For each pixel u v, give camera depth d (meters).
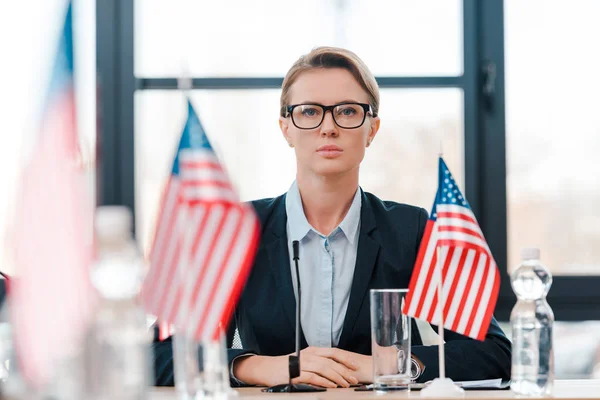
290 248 2.49
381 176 3.97
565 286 3.99
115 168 3.91
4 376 1.84
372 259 2.47
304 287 2.45
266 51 3.96
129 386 1.43
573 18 4.05
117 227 1.43
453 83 3.99
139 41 3.96
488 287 1.93
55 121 1.40
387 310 1.92
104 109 3.91
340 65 2.43
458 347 2.25
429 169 3.98
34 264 1.40
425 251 1.94
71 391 1.41
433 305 1.92
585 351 3.98
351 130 2.39
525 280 1.90
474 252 1.94
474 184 3.98
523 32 4.05
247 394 1.97
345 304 2.46
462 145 3.99
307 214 2.51
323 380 2.11
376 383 1.92
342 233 2.48
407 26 4.00
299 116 2.41
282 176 3.94
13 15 3.84
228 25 3.96
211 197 1.75
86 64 3.91
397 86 3.97
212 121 3.95
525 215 4.04
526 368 1.83
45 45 3.80
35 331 1.39
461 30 4.00
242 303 2.48
